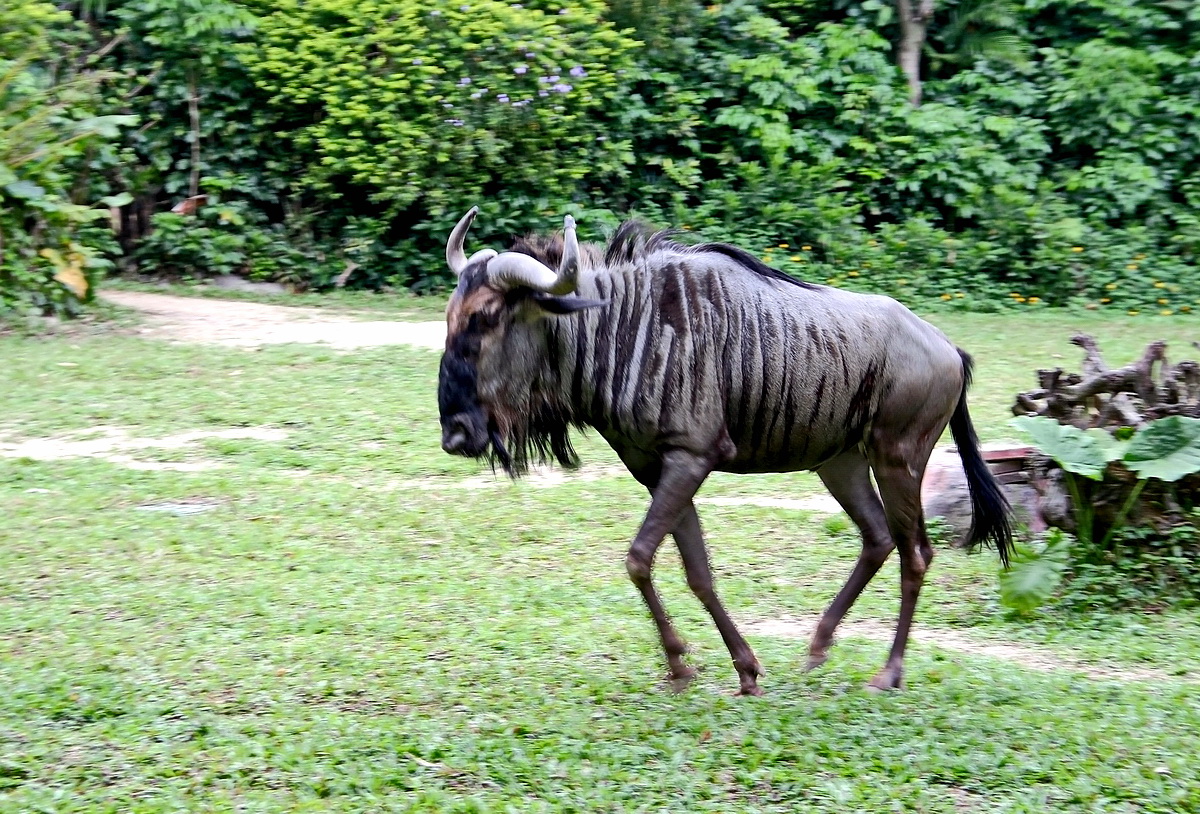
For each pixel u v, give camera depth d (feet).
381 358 52.39
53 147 57.11
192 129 70.28
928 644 26.43
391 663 23.85
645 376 21.88
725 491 38.81
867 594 29.76
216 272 69.00
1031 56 83.71
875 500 24.64
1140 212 78.18
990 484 24.88
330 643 24.95
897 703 22.31
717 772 19.29
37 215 56.70
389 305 65.67
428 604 27.63
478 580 29.50
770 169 75.10
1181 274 72.54
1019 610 27.89
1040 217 73.20
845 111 78.33
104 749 19.72
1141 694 22.94
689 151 78.48
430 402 46.21
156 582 28.48
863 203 77.00
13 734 20.11
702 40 80.94
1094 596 28.55
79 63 70.08
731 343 22.09
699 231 73.20
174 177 71.20
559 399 22.48
